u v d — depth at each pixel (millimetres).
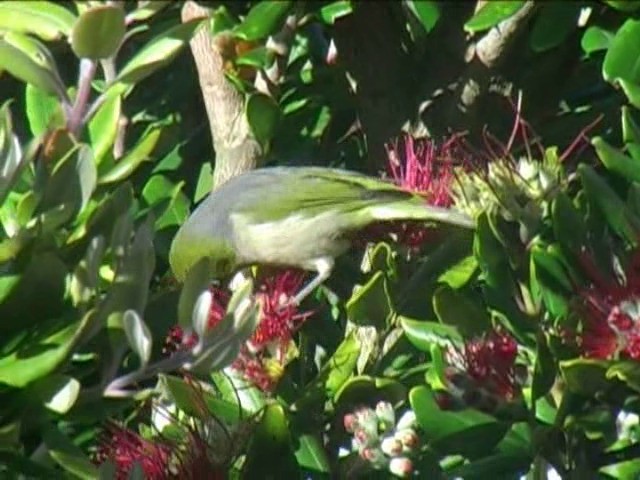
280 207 7824
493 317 6883
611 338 6633
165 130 8375
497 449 6898
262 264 7980
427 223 7668
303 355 7406
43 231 5902
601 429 6746
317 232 7812
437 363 6711
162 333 6699
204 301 5801
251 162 8578
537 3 8492
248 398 7215
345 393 6902
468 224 7387
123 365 6879
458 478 6918
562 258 6879
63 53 9383
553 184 7133
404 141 9047
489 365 6707
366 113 9164
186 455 6793
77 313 5871
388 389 6883
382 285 7023
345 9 8516
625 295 6734
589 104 9461
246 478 6633
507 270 6949
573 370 6473
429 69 9062
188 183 9492
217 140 8625
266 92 8570
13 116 9141
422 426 6707
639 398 6668
